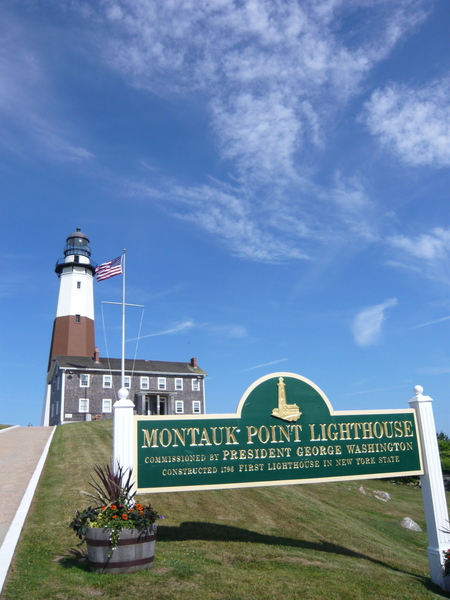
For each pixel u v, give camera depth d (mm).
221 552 9188
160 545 9273
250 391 9609
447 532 9156
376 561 11109
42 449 20734
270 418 9578
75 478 14219
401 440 10148
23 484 12977
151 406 51688
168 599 6312
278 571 8195
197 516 12273
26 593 6246
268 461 9383
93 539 7125
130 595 6332
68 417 49031
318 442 9734
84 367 51031
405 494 25875
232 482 9102
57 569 7266
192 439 9062
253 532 11672
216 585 6996
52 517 10219
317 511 15523
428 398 10352
